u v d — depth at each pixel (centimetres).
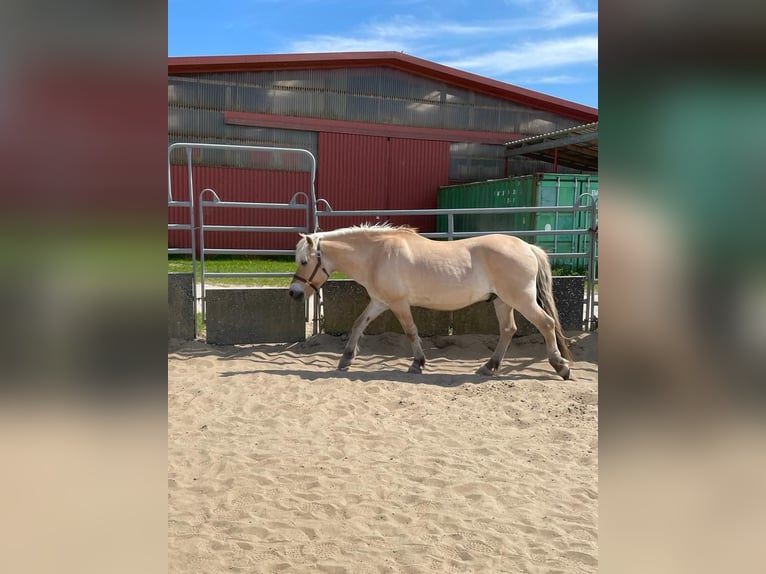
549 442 402
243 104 1602
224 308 694
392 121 1753
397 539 269
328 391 520
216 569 239
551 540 269
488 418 454
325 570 241
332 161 1691
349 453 378
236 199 1595
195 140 1562
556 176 1284
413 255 577
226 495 313
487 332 721
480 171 1852
